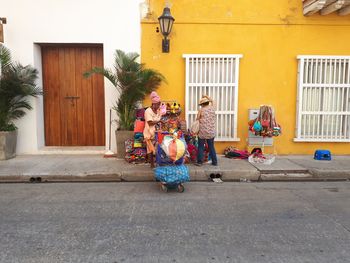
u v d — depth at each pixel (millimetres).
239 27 8594
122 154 8234
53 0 8336
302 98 8750
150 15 8492
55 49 8828
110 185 6582
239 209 5141
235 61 8562
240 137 8859
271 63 8703
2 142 7984
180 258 3566
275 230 4324
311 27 8633
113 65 8539
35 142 8664
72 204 5355
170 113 7875
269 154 8711
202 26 8555
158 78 8359
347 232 4273
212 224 4520
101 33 8484
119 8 8453
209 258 3568
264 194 5969
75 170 7145
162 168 6031
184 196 5824
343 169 7387
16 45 8391
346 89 8750
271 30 8617
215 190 6234
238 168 7375
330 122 8859
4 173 6922
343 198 5750
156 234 4180
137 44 8555
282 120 8859
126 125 8289
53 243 3912
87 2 8398
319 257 3596
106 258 3557
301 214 4930
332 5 7953
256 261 3506
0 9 8297
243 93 8758
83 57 8859
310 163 7961
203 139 7473
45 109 8977
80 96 8953
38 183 6715
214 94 8664
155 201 5527
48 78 8898
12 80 7863
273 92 8781
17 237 4078
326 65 8672
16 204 5348
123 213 4938
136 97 8281
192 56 8508
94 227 4398
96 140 9047
